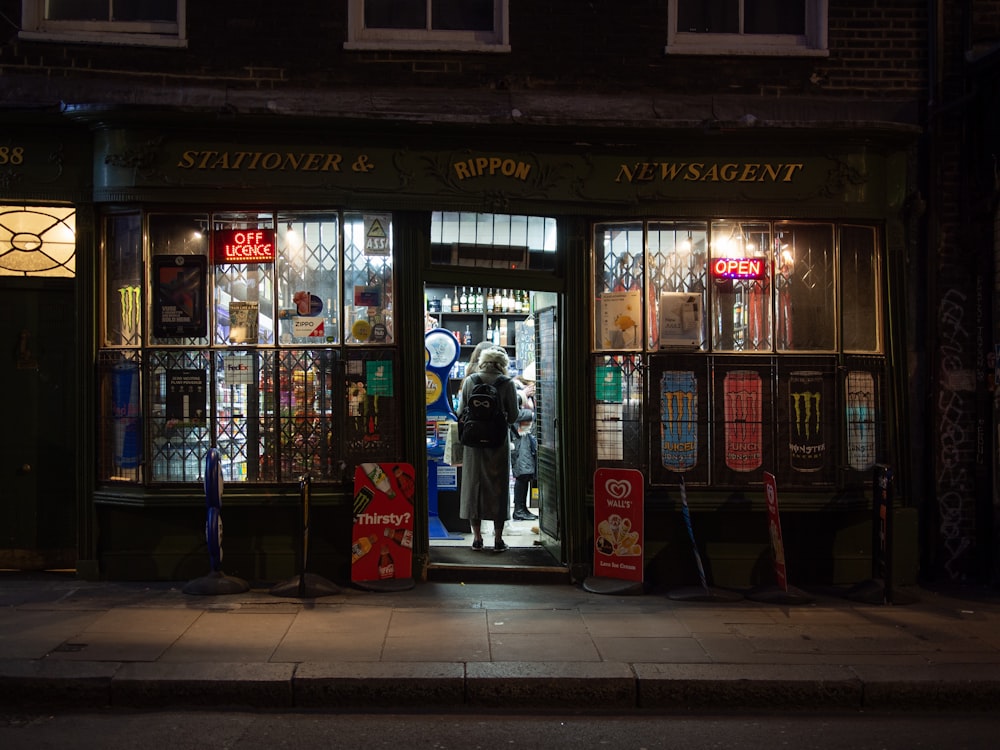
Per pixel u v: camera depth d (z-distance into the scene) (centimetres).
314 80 766
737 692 546
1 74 739
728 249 782
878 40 794
